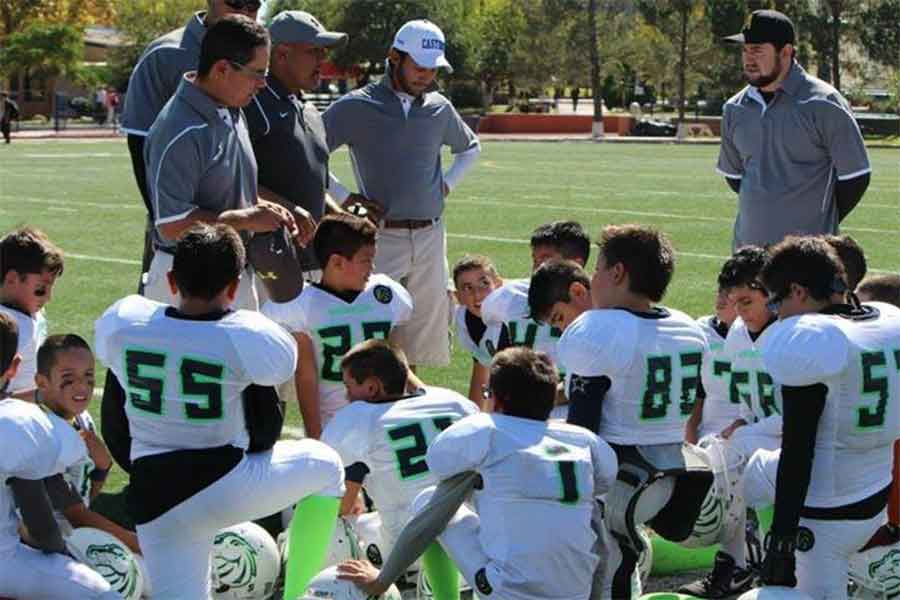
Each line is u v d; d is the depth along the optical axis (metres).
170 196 6.96
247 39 6.90
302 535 5.71
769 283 5.43
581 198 26.19
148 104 7.77
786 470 5.18
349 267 7.18
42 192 27.06
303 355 7.14
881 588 5.87
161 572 5.45
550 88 81.81
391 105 8.91
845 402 5.22
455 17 75.06
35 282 7.03
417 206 9.02
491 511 5.16
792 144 8.77
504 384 5.25
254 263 7.12
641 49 72.50
